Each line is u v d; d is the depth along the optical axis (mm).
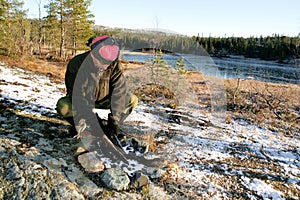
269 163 3824
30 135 3150
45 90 5703
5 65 8414
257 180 3273
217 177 3199
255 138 4871
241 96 8469
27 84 5914
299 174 3592
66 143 3139
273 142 4781
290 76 23359
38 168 2502
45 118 3820
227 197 2836
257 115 6617
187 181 2961
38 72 9078
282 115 6895
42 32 23266
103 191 2439
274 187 3170
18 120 3562
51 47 25203
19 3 17719
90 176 2611
